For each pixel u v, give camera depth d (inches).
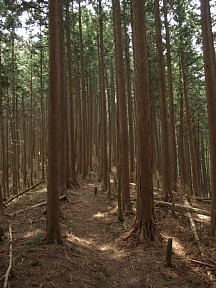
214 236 349.1
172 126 701.3
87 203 556.7
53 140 295.7
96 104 1395.2
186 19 701.9
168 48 671.8
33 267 228.7
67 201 546.9
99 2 743.1
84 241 337.4
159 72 581.9
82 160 1005.2
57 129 298.8
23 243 289.0
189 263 284.5
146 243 326.3
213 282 248.7
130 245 325.1
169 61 674.2
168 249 275.9
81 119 1033.5
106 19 798.5
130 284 241.0
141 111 348.2
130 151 797.9
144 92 348.2
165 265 276.8
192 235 359.3
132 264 279.7
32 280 207.8
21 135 1384.1
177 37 730.8
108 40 924.0
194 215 461.1
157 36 584.1
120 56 513.7
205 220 432.8
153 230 337.4
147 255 301.7
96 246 328.8
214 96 362.9
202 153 1203.2
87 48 1015.6
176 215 450.3
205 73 369.1
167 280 251.6
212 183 356.8
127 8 689.6
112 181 835.4
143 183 343.9
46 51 992.9
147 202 342.0
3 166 778.8
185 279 253.9
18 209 496.4
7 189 767.7
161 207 486.9
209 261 285.7
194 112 1043.9
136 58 352.8
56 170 295.6
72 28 888.9
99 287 222.7
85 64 1018.7
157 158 973.8
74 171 759.1
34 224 380.5
